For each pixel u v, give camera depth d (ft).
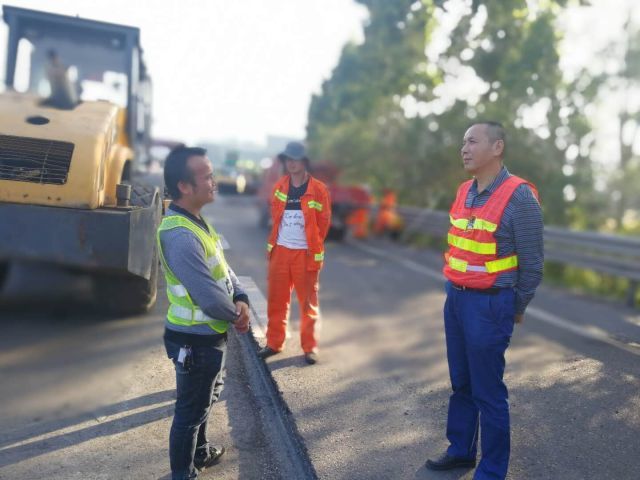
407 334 18.01
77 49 19.56
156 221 11.37
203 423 9.69
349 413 11.94
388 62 39.88
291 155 14.21
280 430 11.44
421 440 10.99
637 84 37.70
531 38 32.78
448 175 42.11
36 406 7.30
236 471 9.95
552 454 10.59
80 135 12.09
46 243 9.14
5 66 18.06
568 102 36.86
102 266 8.86
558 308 22.91
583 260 27.48
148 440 10.59
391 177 46.03
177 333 8.45
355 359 15.29
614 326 19.58
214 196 8.60
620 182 42.52
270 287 14.79
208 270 8.21
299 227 14.43
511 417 12.02
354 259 33.58
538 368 14.92
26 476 9.31
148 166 25.26
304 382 13.33
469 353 9.36
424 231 41.65
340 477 9.65
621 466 10.25
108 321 8.32
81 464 9.74
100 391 7.75
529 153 36.63
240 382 13.60
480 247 9.17
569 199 38.17
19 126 12.18
